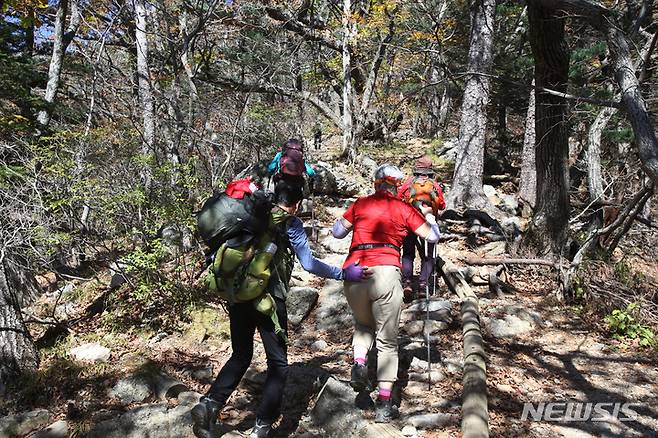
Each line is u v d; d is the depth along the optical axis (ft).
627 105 14.28
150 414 13.08
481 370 13.67
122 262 19.07
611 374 15.28
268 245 11.43
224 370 11.78
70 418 13.62
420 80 62.03
